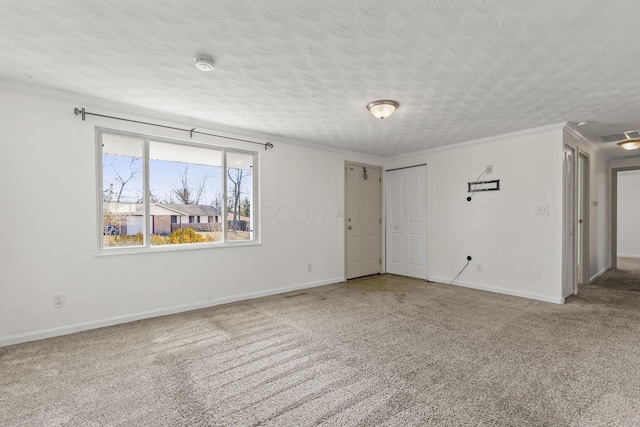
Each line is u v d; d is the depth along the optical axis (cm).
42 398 186
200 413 172
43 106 279
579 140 441
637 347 251
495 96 292
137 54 217
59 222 286
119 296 318
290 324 313
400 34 191
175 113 342
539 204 398
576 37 193
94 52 214
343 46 205
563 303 379
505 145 429
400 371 217
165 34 192
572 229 419
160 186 354
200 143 378
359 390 194
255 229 429
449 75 247
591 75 247
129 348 257
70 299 291
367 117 355
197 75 249
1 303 262
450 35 191
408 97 294
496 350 248
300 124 382
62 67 237
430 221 521
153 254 339
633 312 343
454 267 489
